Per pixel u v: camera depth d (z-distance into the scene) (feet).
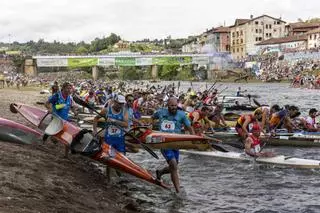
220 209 31.50
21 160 34.35
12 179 27.84
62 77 488.44
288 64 377.30
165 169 36.09
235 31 532.32
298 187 38.22
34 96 151.12
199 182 39.47
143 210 29.71
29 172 30.91
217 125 64.23
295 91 241.55
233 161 48.67
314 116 63.93
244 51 515.91
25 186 27.04
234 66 423.23
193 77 422.82
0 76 243.60
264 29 514.27
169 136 35.04
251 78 387.55
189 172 43.65
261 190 37.09
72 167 37.68
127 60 349.82
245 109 117.19
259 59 423.64
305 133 60.95
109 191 32.94
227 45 545.03
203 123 60.49
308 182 39.99
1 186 25.72
